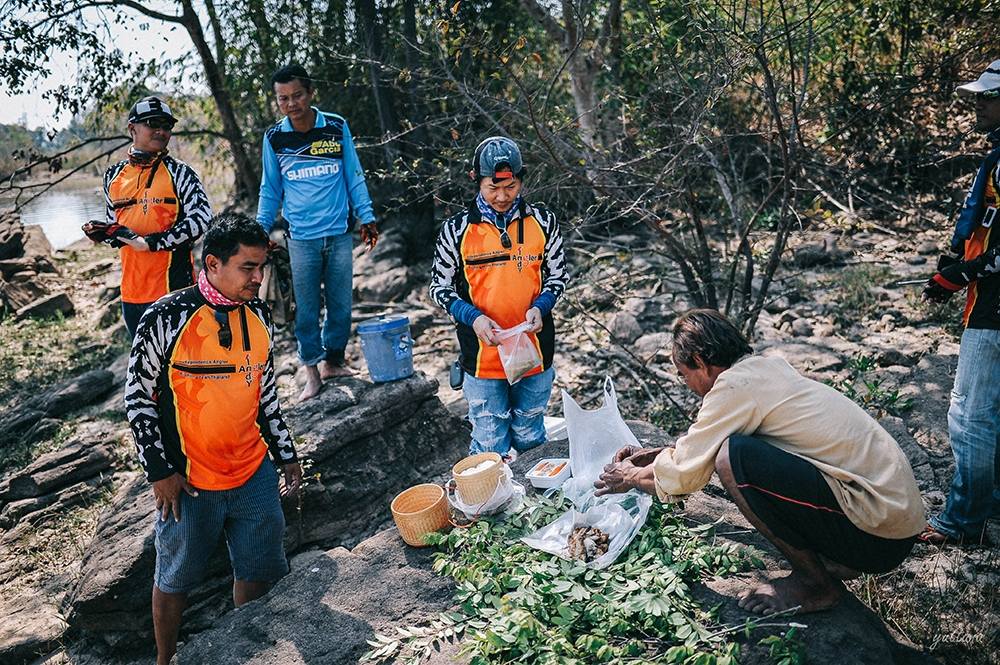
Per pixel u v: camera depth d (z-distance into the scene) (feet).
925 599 12.23
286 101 16.33
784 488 9.11
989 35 23.89
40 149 32.94
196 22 35.55
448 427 18.03
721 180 19.80
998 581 12.44
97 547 14.44
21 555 16.89
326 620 10.82
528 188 21.53
